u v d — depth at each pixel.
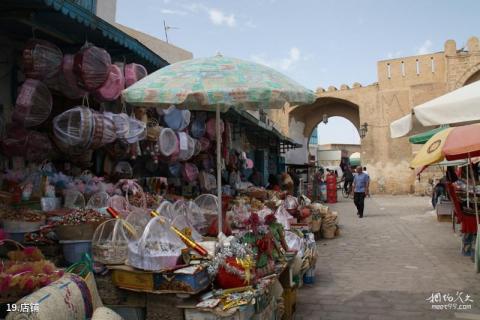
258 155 16.11
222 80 3.92
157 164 7.47
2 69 5.02
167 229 3.99
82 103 5.27
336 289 5.88
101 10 9.19
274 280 4.19
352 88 29.44
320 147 54.97
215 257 3.90
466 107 5.19
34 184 4.70
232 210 6.71
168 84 3.94
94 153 6.16
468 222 7.62
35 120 4.65
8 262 3.45
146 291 3.65
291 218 7.65
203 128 8.59
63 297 2.80
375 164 28.28
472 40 25.58
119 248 3.82
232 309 3.40
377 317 4.72
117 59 6.48
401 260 7.67
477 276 6.41
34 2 4.33
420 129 8.06
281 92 3.91
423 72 27.33
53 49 4.77
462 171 11.53
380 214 15.59
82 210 4.40
